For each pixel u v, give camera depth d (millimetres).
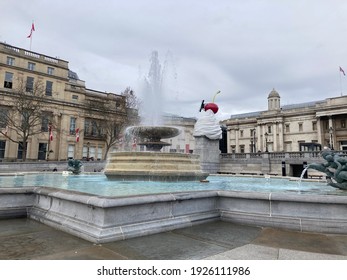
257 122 79812
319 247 4246
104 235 4152
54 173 16047
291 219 5367
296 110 72000
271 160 33438
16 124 41281
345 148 63062
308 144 42688
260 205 5707
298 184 10312
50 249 3824
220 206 6180
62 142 51125
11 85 45625
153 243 4223
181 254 3773
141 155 9852
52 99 49750
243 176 16047
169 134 11789
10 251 3730
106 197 4500
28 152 46781
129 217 4590
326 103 65750
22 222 5492
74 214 4859
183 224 5262
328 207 5246
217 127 31312
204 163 30203
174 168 9797
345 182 6855
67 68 53281
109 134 54500
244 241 4508
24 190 6035
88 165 35531
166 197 5121
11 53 45906
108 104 55125
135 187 7656
